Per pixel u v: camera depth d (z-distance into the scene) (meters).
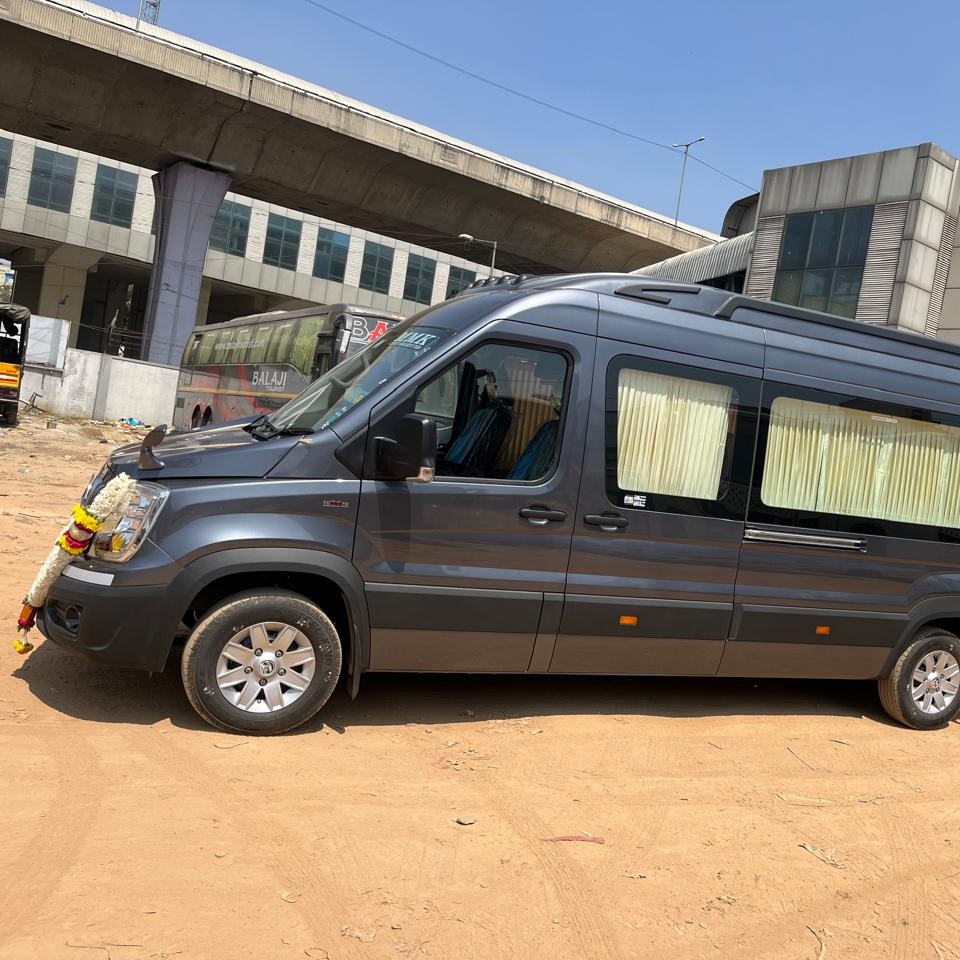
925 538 6.33
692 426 5.57
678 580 5.57
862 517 6.13
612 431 5.34
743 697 6.73
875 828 4.62
